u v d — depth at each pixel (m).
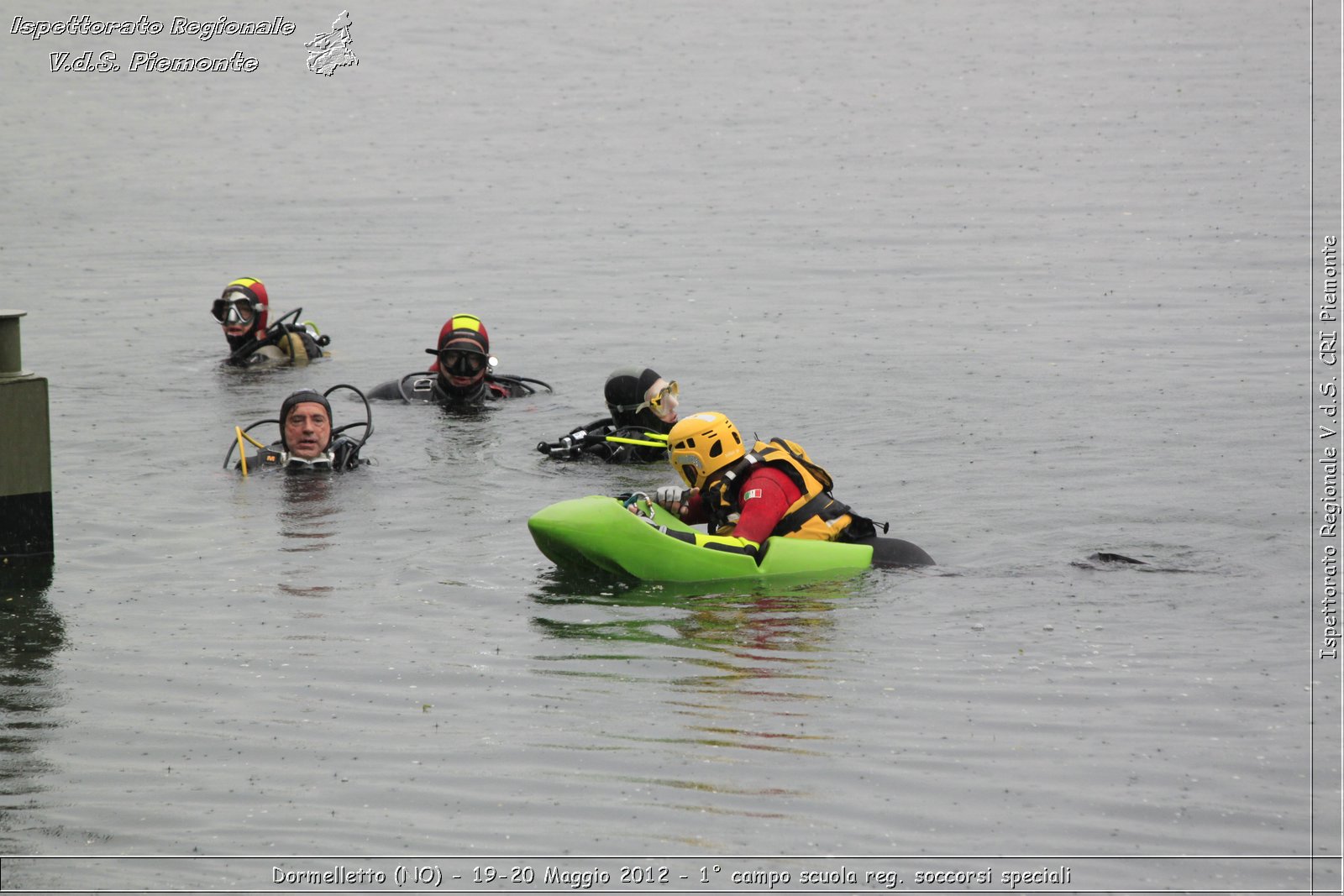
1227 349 58.81
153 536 36.00
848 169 118.69
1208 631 28.70
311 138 139.62
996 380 54.56
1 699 25.64
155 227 98.62
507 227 97.38
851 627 29.05
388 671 26.84
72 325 68.50
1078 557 33.75
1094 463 42.59
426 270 82.94
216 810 21.39
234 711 25.06
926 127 138.00
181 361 60.50
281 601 31.00
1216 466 41.91
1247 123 132.25
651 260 84.62
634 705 25.09
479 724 24.41
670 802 21.56
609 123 144.50
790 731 23.95
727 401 52.25
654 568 32.31
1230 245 82.75
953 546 34.72
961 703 25.11
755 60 182.25
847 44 192.50
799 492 33.91
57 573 33.03
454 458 44.72
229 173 121.62
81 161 127.50
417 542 35.47
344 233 95.81
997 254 83.25
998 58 178.62
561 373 58.12
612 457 44.50
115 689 26.09
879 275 78.62
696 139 135.38
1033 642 28.08
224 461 43.75
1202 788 21.88
